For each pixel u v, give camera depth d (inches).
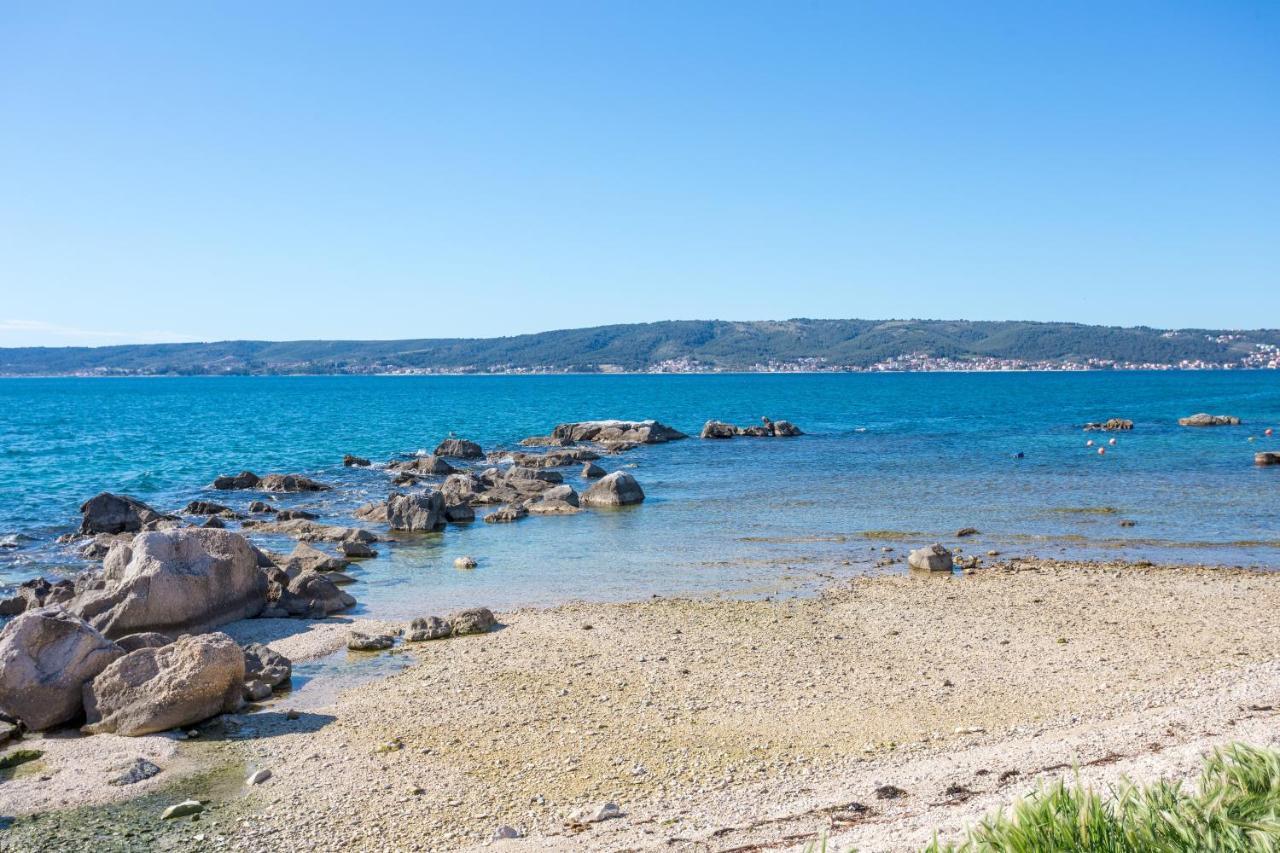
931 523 1428.4
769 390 7854.3
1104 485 1806.1
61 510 1577.3
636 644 794.8
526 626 860.0
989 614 883.4
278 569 995.9
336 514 1584.6
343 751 571.8
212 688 619.2
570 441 2967.5
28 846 454.6
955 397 6092.5
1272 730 473.4
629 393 7411.4
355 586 1049.5
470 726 610.5
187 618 832.9
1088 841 248.5
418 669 735.7
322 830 469.7
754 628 843.4
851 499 1686.8
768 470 2150.6
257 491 1835.6
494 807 492.1
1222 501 1595.7
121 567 880.9
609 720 617.3
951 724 599.5
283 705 655.1
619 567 1141.1
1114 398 5679.1
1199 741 467.2
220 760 559.8
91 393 7593.5
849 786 481.1
